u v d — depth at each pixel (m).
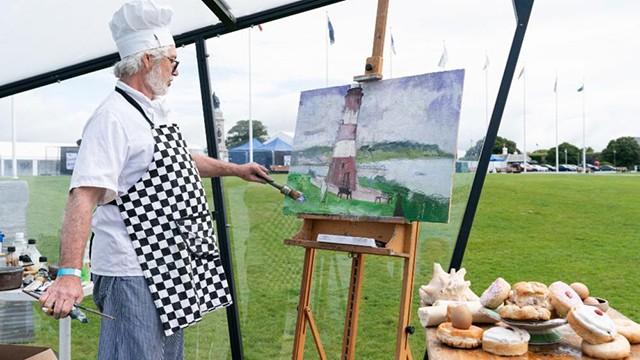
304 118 2.16
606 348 1.23
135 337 1.53
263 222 3.13
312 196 2.04
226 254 3.03
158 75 1.60
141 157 1.54
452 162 1.73
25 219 3.21
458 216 2.59
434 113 1.82
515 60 2.28
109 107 1.51
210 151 2.98
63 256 1.37
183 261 1.61
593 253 3.27
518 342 1.27
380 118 1.94
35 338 3.28
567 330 1.44
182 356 1.76
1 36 2.28
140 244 1.55
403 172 1.82
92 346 3.34
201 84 2.87
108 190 1.46
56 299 1.33
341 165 1.99
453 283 1.67
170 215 1.59
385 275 2.92
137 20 1.54
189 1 2.34
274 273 3.13
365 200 1.89
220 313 3.16
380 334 2.95
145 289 1.55
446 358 1.27
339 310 3.02
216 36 2.75
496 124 2.35
